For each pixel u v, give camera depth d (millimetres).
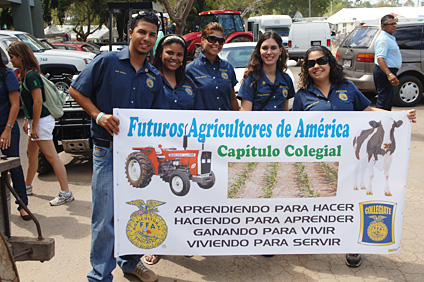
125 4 10969
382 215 3242
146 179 2998
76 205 4918
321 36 21234
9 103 4266
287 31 26266
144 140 2953
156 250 3098
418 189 5211
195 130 3002
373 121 3131
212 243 3152
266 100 3660
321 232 3229
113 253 3041
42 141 4742
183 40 3434
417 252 3717
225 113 3004
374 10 26234
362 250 3270
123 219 3010
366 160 3172
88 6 30547
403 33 9805
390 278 3316
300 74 3596
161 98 3152
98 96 2922
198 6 30828
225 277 3365
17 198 2557
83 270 3520
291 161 3117
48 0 30766
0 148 4324
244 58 9000
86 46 19469
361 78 9844
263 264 3572
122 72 2914
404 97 10094
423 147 7012
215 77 3840
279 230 3189
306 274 3396
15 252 2578
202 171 3049
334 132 3119
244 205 3123
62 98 4867
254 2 36812
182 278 3355
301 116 3074
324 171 3154
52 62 10531
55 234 4176
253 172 3102
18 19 19703
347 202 3203
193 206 3080
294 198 3152
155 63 3531
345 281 3279
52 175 6090
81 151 5938
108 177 2967
